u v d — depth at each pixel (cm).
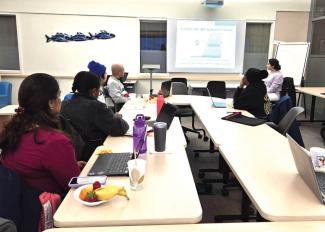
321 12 616
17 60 623
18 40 605
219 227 110
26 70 619
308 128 554
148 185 141
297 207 121
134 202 125
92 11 605
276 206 121
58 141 144
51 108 151
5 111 366
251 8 631
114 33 620
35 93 144
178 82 517
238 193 299
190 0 619
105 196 121
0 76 611
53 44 612
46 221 125
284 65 641
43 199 127
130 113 319
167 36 632
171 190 136
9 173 132
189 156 400
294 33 651
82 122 226
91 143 231
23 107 147
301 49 625
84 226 110
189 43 636
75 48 619
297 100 641
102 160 170
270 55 658
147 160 173
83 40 616
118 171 154
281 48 637
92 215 114
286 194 132
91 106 224
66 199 127
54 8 597
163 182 144
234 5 628
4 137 145
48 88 147
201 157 397
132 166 139
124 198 128
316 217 115
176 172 156
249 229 108
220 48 641
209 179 319
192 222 113
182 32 630
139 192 134
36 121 146
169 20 623
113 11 611
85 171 157
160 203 124
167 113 242
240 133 237
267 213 116
